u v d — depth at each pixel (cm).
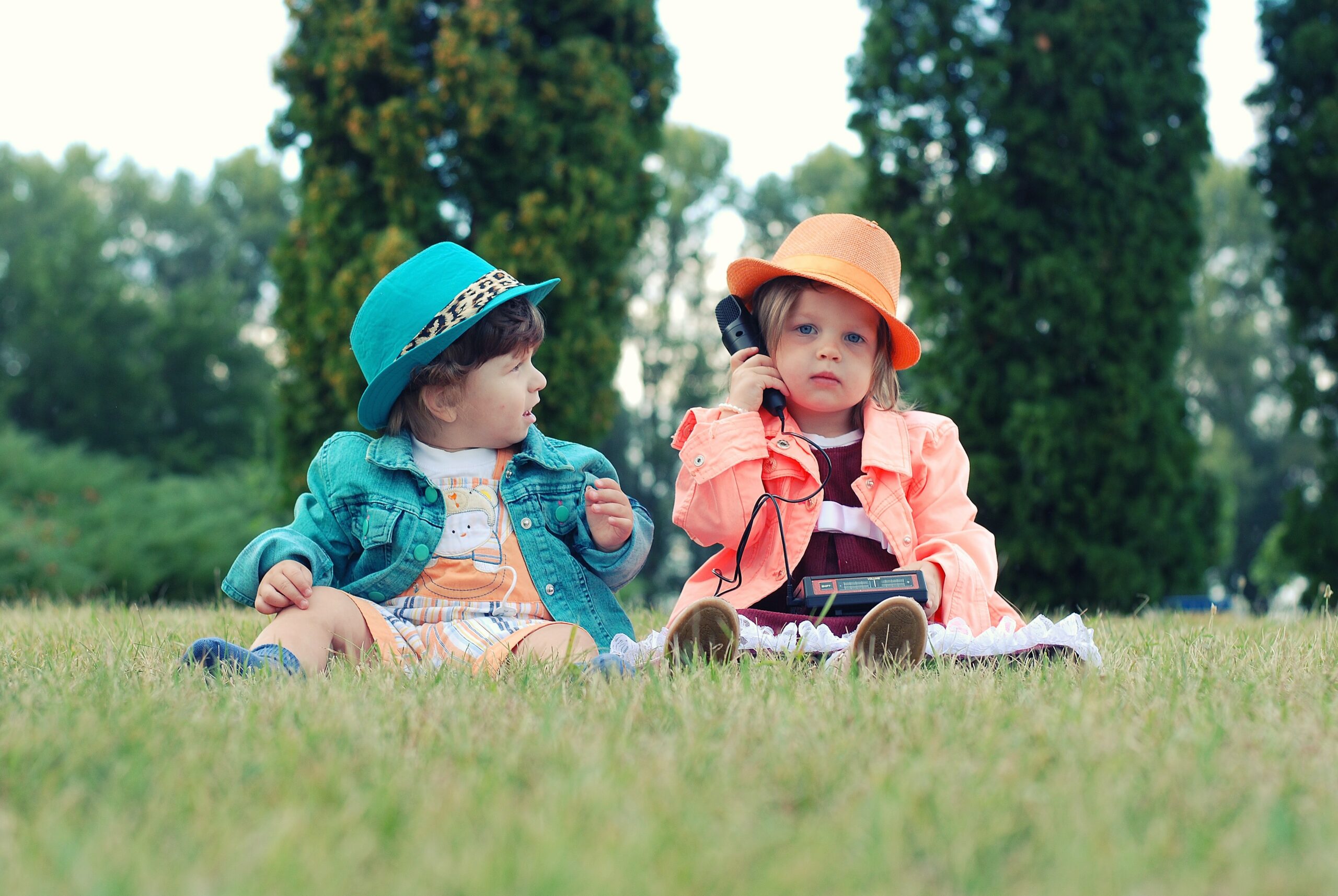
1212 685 213
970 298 934
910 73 977
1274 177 1015
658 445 2292
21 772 144
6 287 2691
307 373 925
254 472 1884
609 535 302
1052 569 896
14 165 3123
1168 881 107
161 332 2598
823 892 104
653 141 1034
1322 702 194
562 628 284
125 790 134
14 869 108
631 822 120
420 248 902
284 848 109
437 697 198
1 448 1838
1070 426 905
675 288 2397
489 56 945
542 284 311
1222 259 2664
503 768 145
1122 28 951
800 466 303
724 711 184
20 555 1355
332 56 939
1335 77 984
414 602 290
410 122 907
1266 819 122
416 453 305
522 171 948
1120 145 941
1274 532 2155
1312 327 1005
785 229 2517
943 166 969
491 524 299
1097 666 246
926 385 946
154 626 373
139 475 2295
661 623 400
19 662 264
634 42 1028
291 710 181
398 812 125
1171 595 926
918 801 127
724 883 105
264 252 3177
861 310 307
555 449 317
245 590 274
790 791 138
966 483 314
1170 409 932
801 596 284
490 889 101
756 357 311
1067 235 941
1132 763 150
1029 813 127
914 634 245
